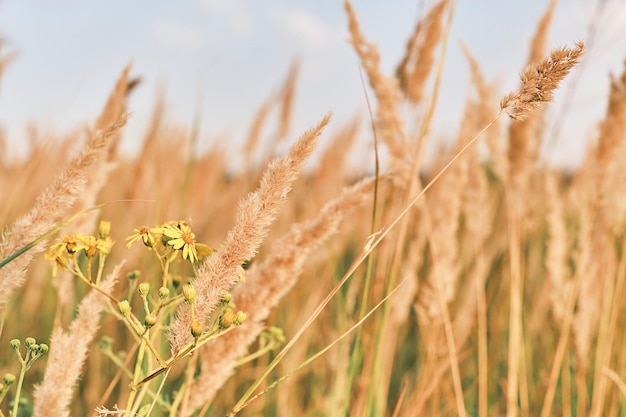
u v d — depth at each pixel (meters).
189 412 0.96
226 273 0.86
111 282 0.89
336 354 1.37
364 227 2.06
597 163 1.44
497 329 1.80
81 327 0.87
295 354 1.49
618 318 1.59
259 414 1.40
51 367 0.86
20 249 0.85
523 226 1.58
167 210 1.99
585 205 1.50
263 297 0.95
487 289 1.89
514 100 0.89
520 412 1.60
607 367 1.36
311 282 1.85
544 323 2.00
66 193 0.86
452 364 1.25
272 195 0.86
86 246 0.87
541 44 1.33
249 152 2.23
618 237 1.60
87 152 0.86
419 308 1.30
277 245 0.96
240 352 0.95
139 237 0.89
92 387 1.46
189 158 1.75
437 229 1.32
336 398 1.24
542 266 2.27
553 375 1.38
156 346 1.05
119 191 2.09
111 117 1.17
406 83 1.37
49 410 0.86
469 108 1.39
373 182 0.98
